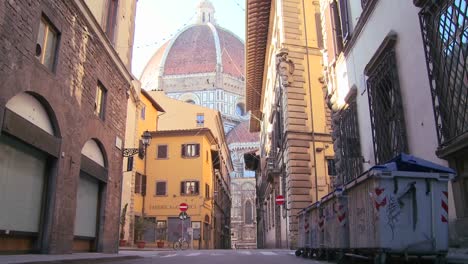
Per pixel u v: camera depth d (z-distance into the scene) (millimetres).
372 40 13523
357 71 15148
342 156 16906
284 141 28344
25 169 10195
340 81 17469
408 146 10938
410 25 10695
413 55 10578
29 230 10383
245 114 103750
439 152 9031
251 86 50062
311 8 29344
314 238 12680
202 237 41875
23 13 9602
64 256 10172
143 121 40344
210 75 100250
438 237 7430
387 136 12414
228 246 72375
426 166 7742
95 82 14055
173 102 52000
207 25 113625
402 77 11266
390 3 11969
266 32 37469
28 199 10352
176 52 105875
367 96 14070
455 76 8594
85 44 13164
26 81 9703
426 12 9648
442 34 9125
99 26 14023
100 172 14797
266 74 43938
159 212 42188
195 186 42594
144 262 11398
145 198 42562
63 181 11641
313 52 28500
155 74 103875
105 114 15133
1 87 8766
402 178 7578
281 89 29219
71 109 12164
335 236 10047
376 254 7516
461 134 8203
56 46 11445
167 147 43719
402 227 7434
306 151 26453
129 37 18594
